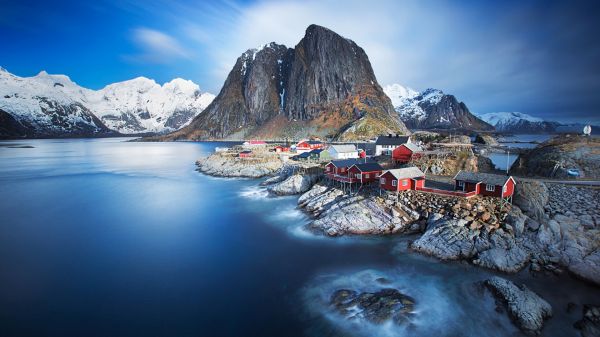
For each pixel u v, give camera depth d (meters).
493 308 24.75
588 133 69.56
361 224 41.16
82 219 51.59
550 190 45.19
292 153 116.62
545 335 22.14
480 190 42.12
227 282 30.86
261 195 65.94
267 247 38.91
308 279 30.77
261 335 23.38
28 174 100.00
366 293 27.39
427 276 30.06
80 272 33.19
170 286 30.31
